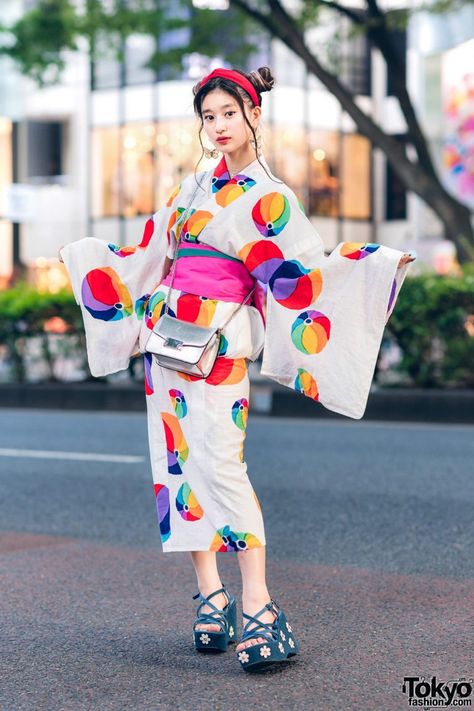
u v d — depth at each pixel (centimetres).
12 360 1453
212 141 334
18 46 1673
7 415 1249
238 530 333
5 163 3138
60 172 3072
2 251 3139
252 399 1322
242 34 1659
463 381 1202
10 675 336
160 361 331
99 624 393
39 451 901
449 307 1191
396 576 465
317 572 473
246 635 332
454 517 598
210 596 355
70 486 721
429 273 1228
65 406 1374
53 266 3069
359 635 373
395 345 1223
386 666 337
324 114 2880
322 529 569
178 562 497
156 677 331
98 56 1748
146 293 360
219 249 335
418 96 2705
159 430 346
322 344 330
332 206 2902
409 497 662
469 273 1228
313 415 1192
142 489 708
